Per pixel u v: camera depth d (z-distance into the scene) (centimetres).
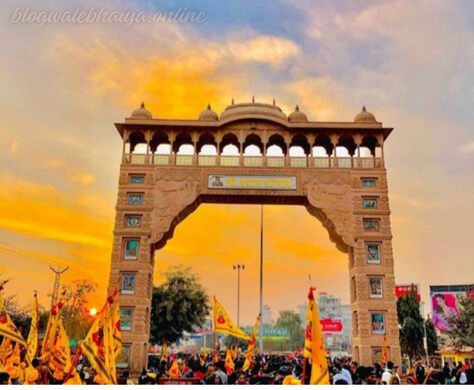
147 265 3319
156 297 4891
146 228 3397
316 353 1088
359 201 3491
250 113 3612
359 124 3647
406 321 4850
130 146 3772
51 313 1439
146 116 3644
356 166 3578
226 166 3547
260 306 4800
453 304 5116
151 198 3466
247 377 1709
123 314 3212
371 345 3189
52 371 1385
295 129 3656
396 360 3142
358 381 1795
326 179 3525
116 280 3278
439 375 1394
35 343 1659
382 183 3528
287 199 3562
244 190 3484
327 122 3647
